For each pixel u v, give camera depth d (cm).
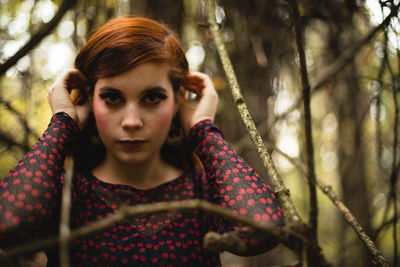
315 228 94
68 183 52
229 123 174
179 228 88
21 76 143
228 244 57
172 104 89
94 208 88
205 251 88
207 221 91
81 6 151
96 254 82
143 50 82
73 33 153
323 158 208
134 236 84
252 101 166
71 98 102
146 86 83
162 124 86
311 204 95
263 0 146
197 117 99
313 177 94
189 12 161
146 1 161
